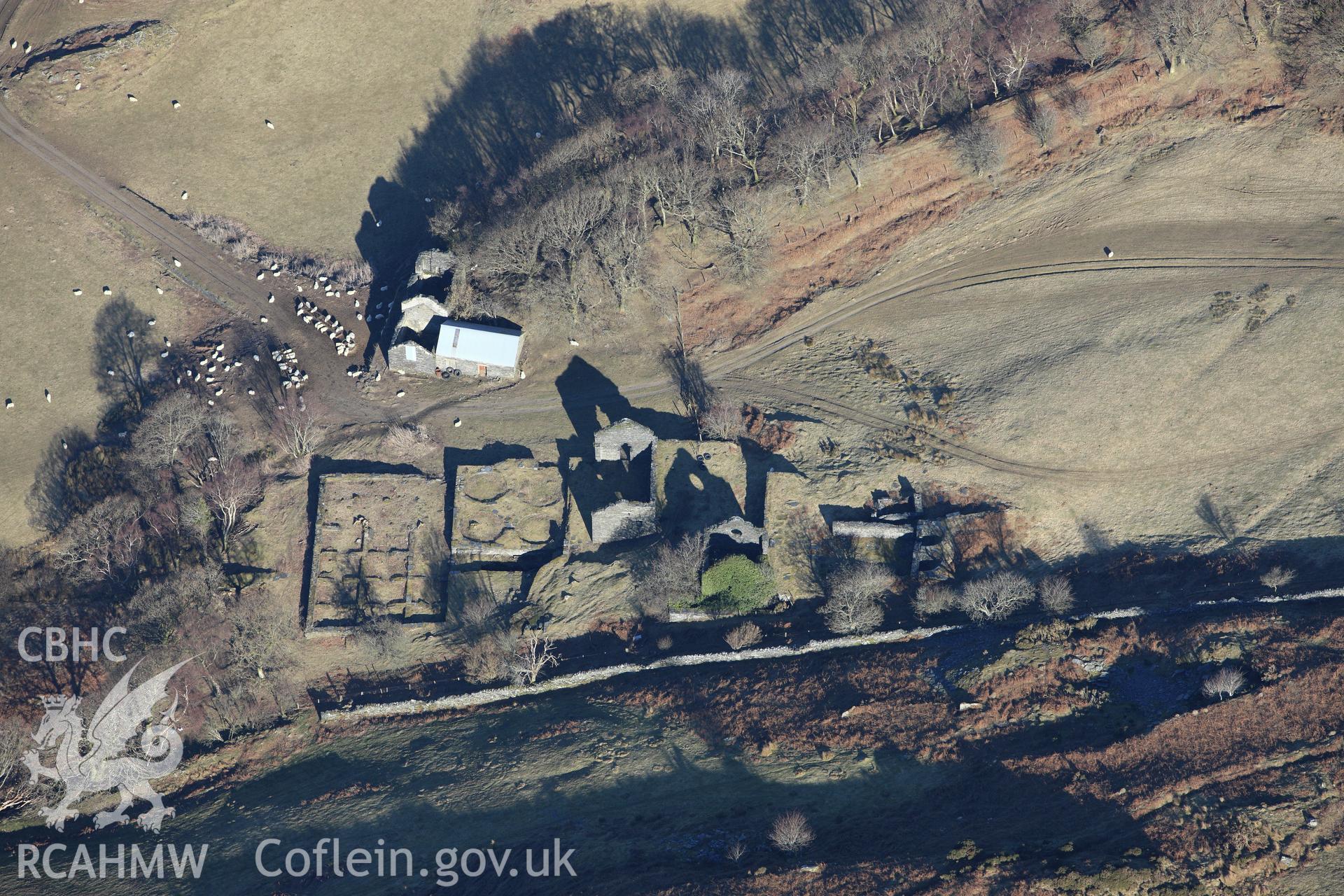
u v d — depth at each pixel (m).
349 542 102.25
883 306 115.56
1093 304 111.12
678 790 81.56
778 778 81.38
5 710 92.31
